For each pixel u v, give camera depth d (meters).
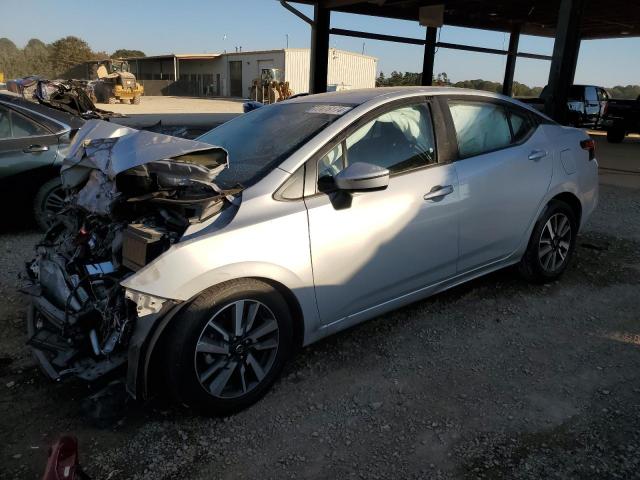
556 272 4.49
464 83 27.55
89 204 3.04
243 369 2.78
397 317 3.92
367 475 2.40
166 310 2.53
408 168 3.37
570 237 4.55
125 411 2.83
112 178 2.76
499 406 2.88
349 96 3.61
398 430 2.70
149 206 2.86
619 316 3.95
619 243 5.75
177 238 2.60
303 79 45.62
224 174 3.08
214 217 2.69
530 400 2.93
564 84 8.60
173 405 2.90
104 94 34.62
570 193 4.39
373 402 2.92
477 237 3.74
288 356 2.98
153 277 2.46
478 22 16.36
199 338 2.59
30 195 5.66
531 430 2.68
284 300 2.89
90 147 3.12
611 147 16.80
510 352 3.44
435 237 3.45
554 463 2.45
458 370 3.23
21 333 3.63
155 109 29.50
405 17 14.49
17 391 3.01
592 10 13.80
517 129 4.12
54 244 3.51
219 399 2.72
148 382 2.62
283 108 3.83
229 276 2.63
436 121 3.56
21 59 97.88
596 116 20.45
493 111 3.97
